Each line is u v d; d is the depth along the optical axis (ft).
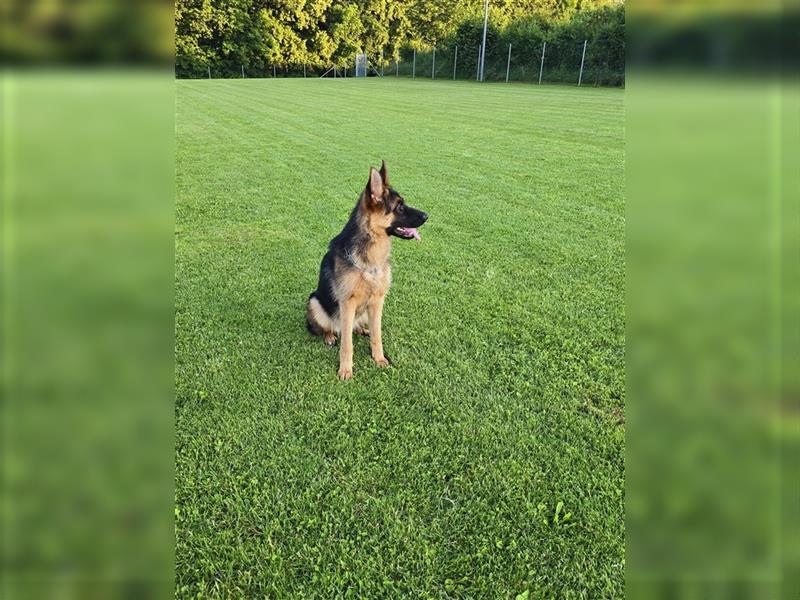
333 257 12.33
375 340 12.46
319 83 124.06
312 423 10.28
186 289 16.44
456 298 15.85
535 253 19.48
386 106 71.20
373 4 154.40
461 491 8.66
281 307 15.46
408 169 33.68
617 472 8.95
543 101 78.18
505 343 13.32
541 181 30.53
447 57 147.02
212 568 7.37
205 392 11.16
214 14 133.08
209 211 25.00
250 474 9.02
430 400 11.01
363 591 7.07
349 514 8.21
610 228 22.24
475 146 41.65
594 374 11.85
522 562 7.43
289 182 30.71
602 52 111.24
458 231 21.99
